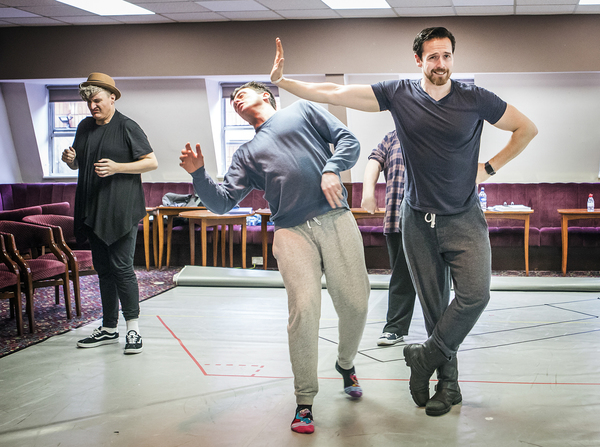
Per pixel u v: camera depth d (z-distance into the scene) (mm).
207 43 8203
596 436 2244
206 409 2602
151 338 3811
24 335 4105
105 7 7406
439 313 2549
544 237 6977
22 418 2541
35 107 9305
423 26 7727
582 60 7480
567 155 8203
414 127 2305
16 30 8539
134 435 2348
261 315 4426
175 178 9359
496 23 7566
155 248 7477
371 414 2506
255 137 2514
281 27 8008
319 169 2422
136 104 8969
